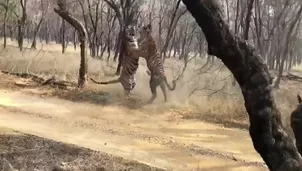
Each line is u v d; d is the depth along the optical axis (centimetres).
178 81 1720
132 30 1586
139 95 1569
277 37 2923
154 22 4256
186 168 796
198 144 995
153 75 1465
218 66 2297
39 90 1625
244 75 330
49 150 802
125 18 2144
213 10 319
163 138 1028
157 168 756
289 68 3525
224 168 817
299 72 3234
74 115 1237
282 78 2309
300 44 3541
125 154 853
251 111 332
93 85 1739
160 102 1466
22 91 1588
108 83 1586
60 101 1445
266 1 2883
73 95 1525
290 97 1544
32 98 1473
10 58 2305
